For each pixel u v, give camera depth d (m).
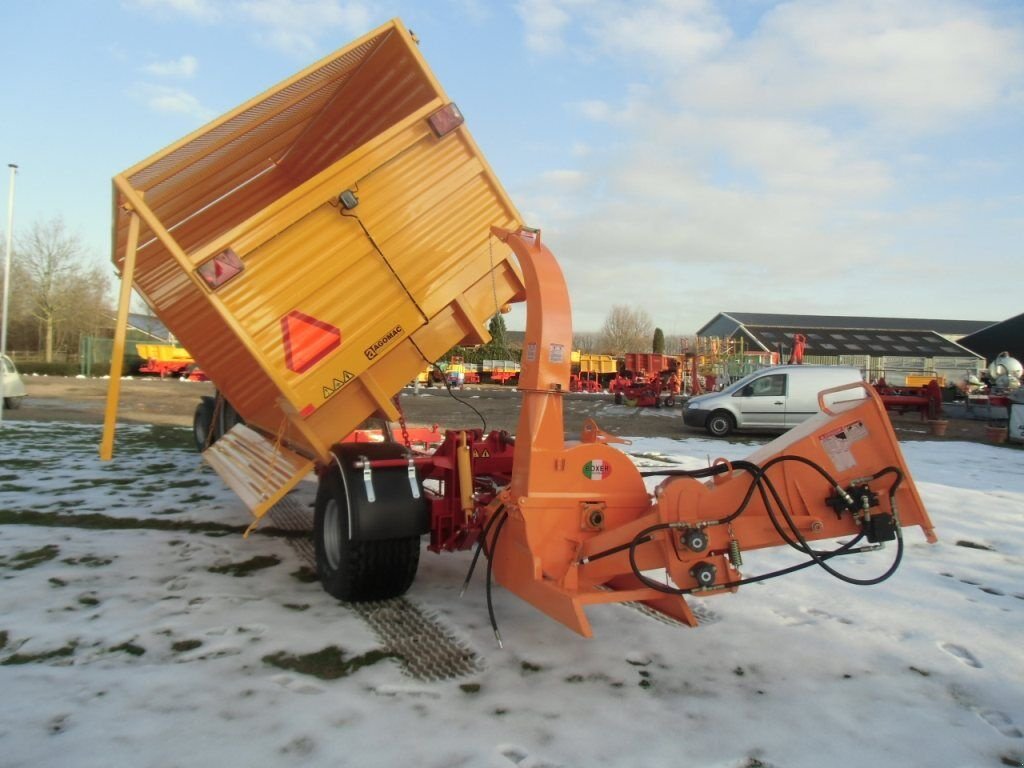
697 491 3.69
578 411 26.14
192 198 5.99
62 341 55.34
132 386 32.38
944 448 15.09
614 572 3.76
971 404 25.05
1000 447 15.60
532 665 3.79
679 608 4.11
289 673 3.61
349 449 4.76
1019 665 3.93
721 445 14.98
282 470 4.97
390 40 4.57
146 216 3.94
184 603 4.62
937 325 76.69
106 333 55.44
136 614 4.39
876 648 4.14
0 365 15.16
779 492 3.74
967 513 8.03
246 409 7.28
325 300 4.34
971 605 4.91
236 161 5.81
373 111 5.45
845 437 3.78
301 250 4.25
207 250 3.96
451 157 4.75
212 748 2.87
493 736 3.03
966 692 3.60
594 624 4.44
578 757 2.89
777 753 2.97
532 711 3.28
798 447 3.75
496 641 4.11
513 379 48.81
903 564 5.96
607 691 3.51
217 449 7.24
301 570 5.46
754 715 3.30
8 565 5.36
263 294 4.14
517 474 3.96
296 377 4.26
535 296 4.04
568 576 3.76
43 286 51.75
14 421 16.08
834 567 5.84
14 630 4.09
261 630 4.18
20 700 3.24
